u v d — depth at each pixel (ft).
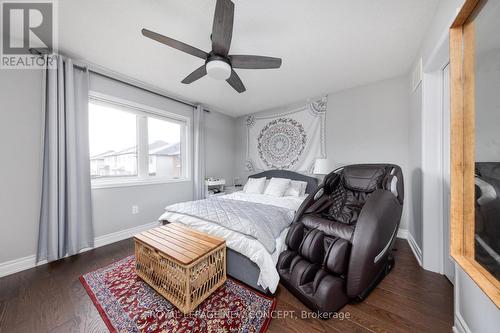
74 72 7.02
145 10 4.90
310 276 4.66
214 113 13.51
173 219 7.06
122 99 8.61
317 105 10.94
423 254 5.93
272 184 10.75
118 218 8.53
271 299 4.68
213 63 4.98
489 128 2.60
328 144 10.57
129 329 3.84
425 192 5.85
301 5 4.69
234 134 15.17
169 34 5.79
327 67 7.69
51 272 5.86
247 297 4.75
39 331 3.81
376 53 6.73
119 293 4.90
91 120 8.01
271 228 5.58
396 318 4.09
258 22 5.24
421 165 6.11
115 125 8.79
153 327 3.89
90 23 5.35
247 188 11.62
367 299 4.65
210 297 4.76
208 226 6.07
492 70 2.58
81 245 7.28
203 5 4.73
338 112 10.22
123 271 5.90
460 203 2.99
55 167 6.44
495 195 2.47
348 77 8.61
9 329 3.84
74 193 6.96
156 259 4.99
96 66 7.64
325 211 6.59
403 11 4.89
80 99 7.18
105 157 8.47
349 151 9.89
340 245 4.43
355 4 4.68
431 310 4.30
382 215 4.58
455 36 3.07
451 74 3.10
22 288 5.10
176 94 10.56
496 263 2.38
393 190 5.36
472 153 2.85
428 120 5.80
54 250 6.43
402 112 8.44
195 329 3.84
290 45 6.27
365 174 6.43
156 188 10.02
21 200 6.09
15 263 5.91
